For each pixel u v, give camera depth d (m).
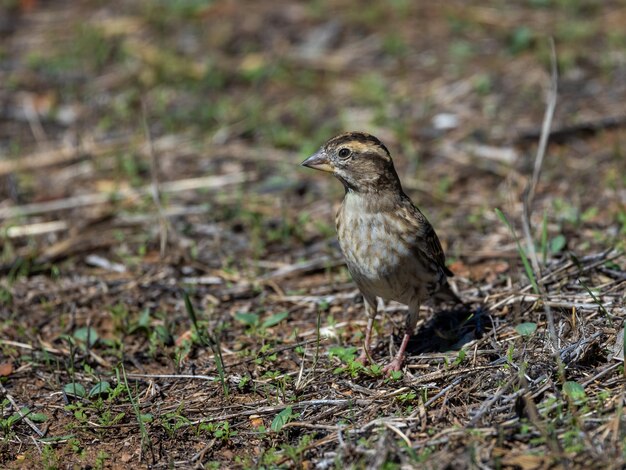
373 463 7.94
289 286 12.02
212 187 14.91
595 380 8.66
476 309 10.70
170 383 10.05
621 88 16.81
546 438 7.71
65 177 15.46
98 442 9.16
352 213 9.60
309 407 9.20
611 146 15.07
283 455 8.46
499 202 13.73
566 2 20.05
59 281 12.43
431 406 8.77
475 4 20.66
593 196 13.52
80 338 10.92
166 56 19.11
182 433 9.13
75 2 22.09
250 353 10.44
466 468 7.68
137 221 13.84
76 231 13.65
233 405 9.46
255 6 21.23
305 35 19.92
